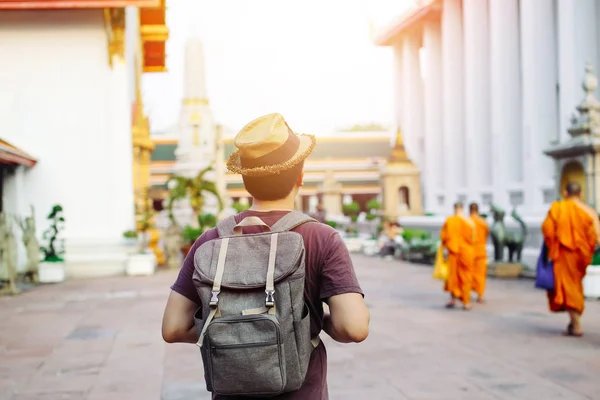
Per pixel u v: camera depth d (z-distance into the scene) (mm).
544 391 5691
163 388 6098
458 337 8297
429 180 41375
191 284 2439
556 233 8039
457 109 37906
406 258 22156
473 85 34125
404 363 6895
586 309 10523
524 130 27297
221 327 2109
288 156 2449
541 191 26453
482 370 6508
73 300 12664
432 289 13844
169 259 19906
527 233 16438
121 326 9648
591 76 13344
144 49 28812
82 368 6949
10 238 13797
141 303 12156
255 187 2486
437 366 6727
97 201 17812
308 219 2457
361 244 27750
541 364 6719
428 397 5578
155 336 8828
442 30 39719
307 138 2643
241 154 2445
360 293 2336
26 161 16703
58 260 16078
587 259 8016
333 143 62438
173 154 58656
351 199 62719
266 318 2094
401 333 8656
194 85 41969
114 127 17875
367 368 6707
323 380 2416
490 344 7805
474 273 11016
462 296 10734
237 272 2203
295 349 2189
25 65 17781
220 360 2113
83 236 17750
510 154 30078
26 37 17797
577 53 23719
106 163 17859
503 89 30422
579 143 12922
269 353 2102
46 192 17703
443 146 41469
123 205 17859
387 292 13320
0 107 17703
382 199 32312
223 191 41188
